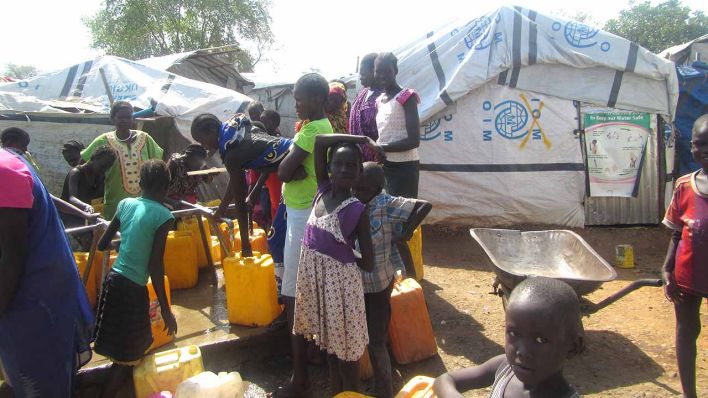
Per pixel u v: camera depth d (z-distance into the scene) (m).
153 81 10.18
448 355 4.38
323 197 3.14
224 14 30.02
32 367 2.80
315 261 3.06
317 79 3.32
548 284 1.60
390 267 3.54
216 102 9.43
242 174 3.89
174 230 5.43
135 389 3.36
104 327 3.31
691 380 3.26
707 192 3.01
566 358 1.61
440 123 8.30
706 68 8.99
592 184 8.20
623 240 7.82
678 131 8.43
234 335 4.09
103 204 5.66
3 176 2.50
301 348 3.54
